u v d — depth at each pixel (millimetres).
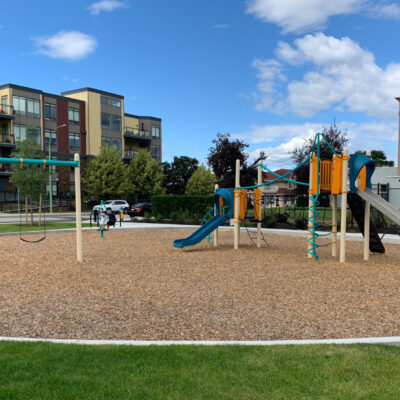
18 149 21109
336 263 9578
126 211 35656
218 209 13672
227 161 34219
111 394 3035
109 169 47406
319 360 3664
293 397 3012
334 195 10734
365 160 9820
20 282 7508
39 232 17219
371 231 11062
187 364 3564
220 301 6117
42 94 46531
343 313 5484
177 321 5109
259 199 12906
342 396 3027
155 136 62406
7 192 43594
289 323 5043
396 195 28219
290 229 19406
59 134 48375
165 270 8750
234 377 3318
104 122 53594
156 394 3043
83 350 3863
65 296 6434
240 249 12062
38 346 3992
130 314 5418
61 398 2977
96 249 12242
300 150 33000
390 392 3092
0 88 44062
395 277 7930
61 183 48531
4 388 3107
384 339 4195
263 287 7090
